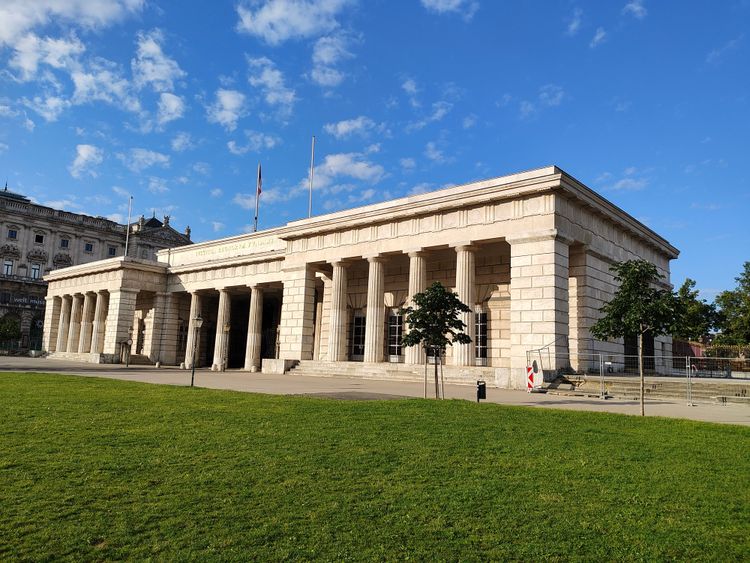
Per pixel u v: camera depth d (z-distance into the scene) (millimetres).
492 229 38562
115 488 10711
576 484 11367
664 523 9414
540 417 18688
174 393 24578
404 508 9906
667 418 18703
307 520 9297
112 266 69188
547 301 34812
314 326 56438
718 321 75000
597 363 38031
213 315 74812
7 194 118812
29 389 25125
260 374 48562
